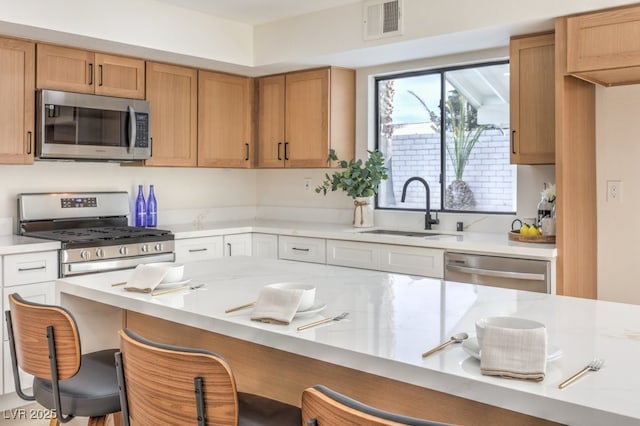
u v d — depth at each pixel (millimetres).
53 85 3592
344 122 4492
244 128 4738
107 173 4242
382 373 1354
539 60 3332
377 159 4238
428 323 1656
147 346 1408
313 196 4930
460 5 3344
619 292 3303
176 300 1949
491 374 1223
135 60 4012
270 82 4699
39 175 3873
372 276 2402
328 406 1062
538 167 3631
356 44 3826
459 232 3939
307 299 1724
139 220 4328
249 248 4441
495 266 3203
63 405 1836
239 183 5203
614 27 2814
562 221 3035
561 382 1176
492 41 3586
